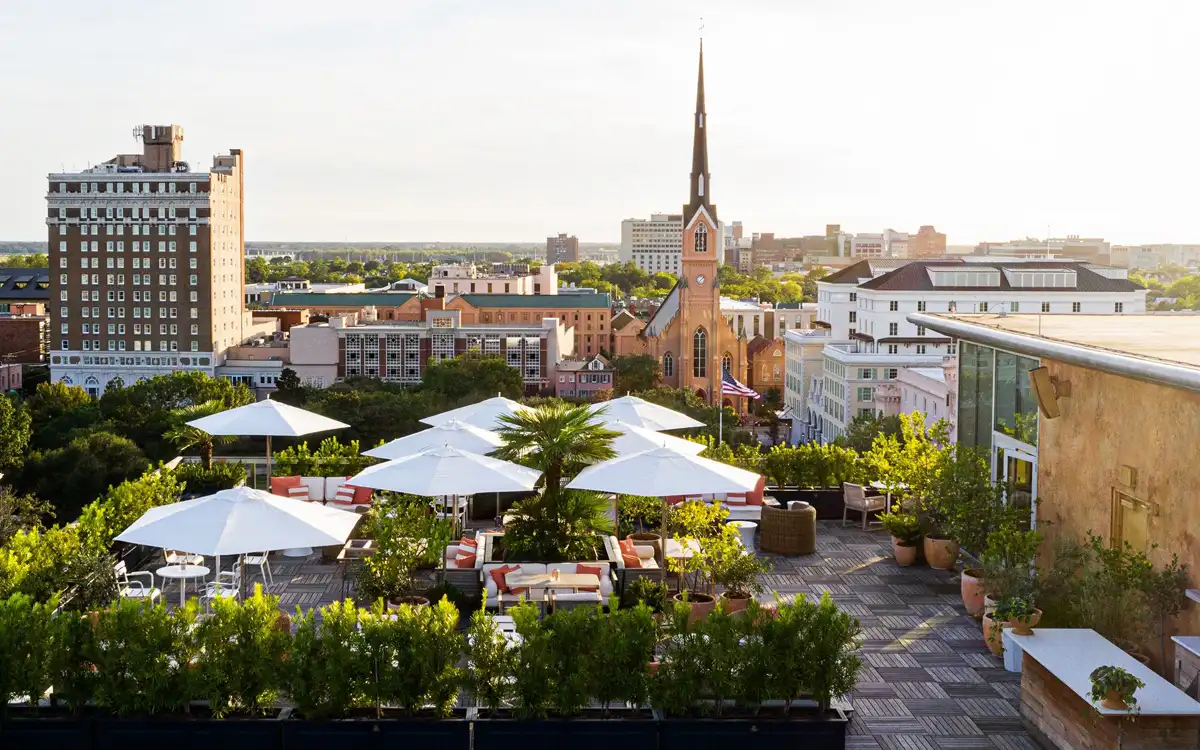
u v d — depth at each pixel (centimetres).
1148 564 2255
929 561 3231
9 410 10844
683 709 1939
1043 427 2886
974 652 2538
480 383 16088
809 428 16838
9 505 5350
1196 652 2012
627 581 2819
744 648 1941
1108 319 3378
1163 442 2309
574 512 3028
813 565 3262
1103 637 2189
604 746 1902
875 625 2722
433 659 1914
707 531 3008
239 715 1939
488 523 3734
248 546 2231
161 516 2362
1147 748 1847
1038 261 17250
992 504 2986
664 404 14550
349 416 12306
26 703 1942
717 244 19775
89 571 2475
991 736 2094
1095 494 2608
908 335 15738
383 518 2755
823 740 1914
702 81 19562
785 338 18962
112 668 1897
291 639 1947
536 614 1972
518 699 1911
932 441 3556
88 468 9181
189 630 1967
